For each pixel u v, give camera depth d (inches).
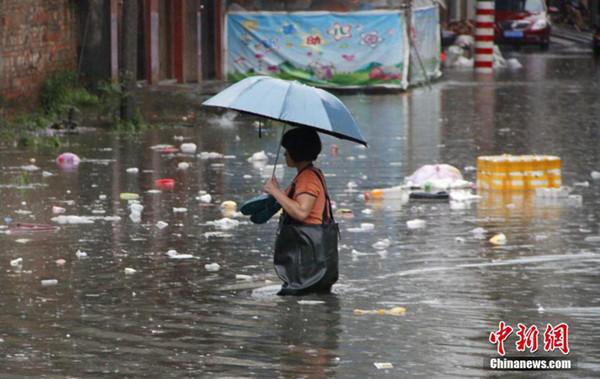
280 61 2893.7
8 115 2063.2
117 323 858.8
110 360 770.2
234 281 994.7
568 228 1246.3
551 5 5639.8
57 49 2263.8
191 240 1163.9
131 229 1214.9
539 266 1062.4
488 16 3572.8
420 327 857.5
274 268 978.7
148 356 780.6
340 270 1040.8
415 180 1537.9
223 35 2910.9
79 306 905.5
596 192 1491.1
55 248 1117.1
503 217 1310.3
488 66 3592.5
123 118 2110.0
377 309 907.4
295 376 741.9
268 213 991.0
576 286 987.3
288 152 956.0
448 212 1341.0
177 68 2805.1
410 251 1123.9
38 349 792.9
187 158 1768.0
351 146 1930.4
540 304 927.0
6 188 1455.5
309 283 948.0
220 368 756.6
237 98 922.1
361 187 1512.1
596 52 4399.6
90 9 2335.1
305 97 924.6
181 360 772.0
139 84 2645.2
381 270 1042.7
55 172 1598.2
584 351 803.4
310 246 948.6
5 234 1180.5
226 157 1781.5
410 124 2247.8
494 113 2443.4
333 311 900.6
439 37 3284.9
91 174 1584.6
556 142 1983.3
